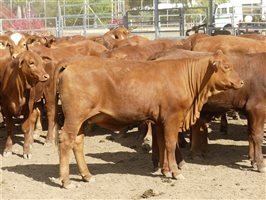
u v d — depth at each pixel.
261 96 8.42
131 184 7.86
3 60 10.28
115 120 7.70
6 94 9.52
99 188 7.68
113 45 14.73
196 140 9.31
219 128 12.16
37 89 10.27
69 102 7.40
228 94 8.50
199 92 7.91
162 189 7.61
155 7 23.50
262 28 20.64
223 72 7.77
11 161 9.36
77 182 7.90
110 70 7.53
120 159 9.44
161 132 8.01
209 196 7.27
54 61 10.56
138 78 7.58
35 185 7.86
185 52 9.20
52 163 9.18
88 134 11.81
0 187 7.79
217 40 11.58
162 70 7.74
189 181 7.98
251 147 8.70
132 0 40.94
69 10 41.69
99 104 7.50
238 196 7.26
